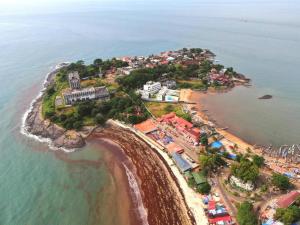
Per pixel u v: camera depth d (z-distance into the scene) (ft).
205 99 645.51
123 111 571.69
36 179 401.08
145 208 343.26
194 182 370.94
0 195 368.68
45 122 542.98
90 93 609.01
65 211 342.03
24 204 353.72
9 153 465.06
